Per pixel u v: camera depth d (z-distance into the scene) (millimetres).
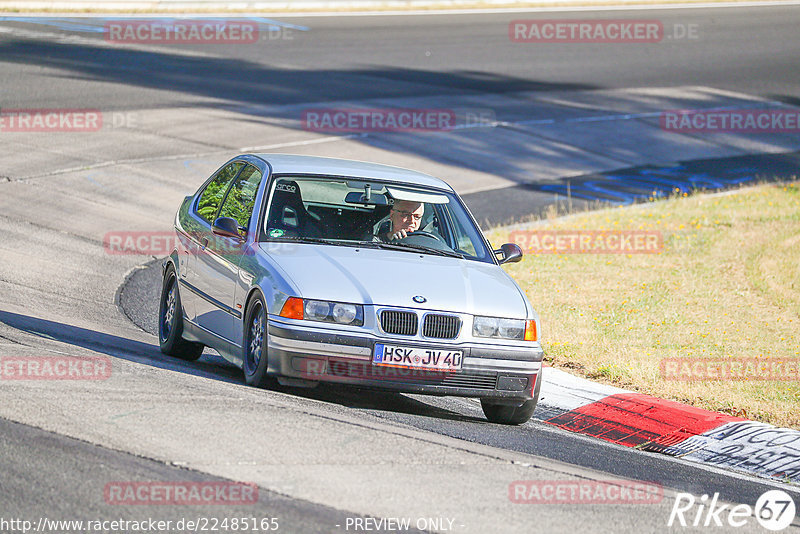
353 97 96125
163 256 51094
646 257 56000
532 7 152750
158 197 61625
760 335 41406
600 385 32875
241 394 25391
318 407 25234
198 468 19203
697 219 65875
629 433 29141
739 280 51375
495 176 77625
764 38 141375
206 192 33969
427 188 31500
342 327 25672
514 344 26812
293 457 20406
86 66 96812
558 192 74562
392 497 18766
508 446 24656
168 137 75438
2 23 116312
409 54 118562
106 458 19266
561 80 112875
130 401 23297
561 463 23609
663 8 158000
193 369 30422
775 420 30656
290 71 104625
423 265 28203
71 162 66125
